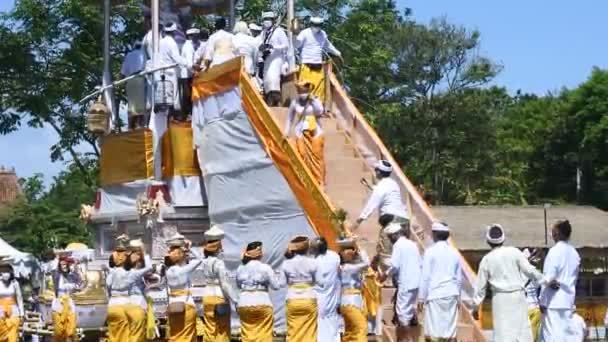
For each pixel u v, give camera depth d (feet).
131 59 79.46
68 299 69.41
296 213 66.74
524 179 200.95
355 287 58.85
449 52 183.73
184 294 61.98
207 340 62.44
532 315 61.93
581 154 196.54
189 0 85.51
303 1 128.06
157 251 73.92
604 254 129.18
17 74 120.16
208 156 73.72
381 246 61.46
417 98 180.86
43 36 119.44
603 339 124.06
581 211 141.49
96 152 125.18
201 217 75.25
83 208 79.97
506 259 54.60
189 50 76.74
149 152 75.61
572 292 54.70
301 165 65.92
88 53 121.08
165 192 75.00
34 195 205.57
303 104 69.00
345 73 129.70
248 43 76.43
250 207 69.87
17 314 69.21
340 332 59.47
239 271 59.21
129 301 62.03
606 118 191.72
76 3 117.08
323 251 58.54
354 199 70.08
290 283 58.03
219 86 72.64
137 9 117.50
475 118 177.58
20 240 152.66
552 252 54.54
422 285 56.75
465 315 63.77
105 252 79.00
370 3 132.26
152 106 76.84
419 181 174.19
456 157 177.37
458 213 139.33
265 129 68.90
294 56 78.02
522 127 207.82
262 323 58.80
